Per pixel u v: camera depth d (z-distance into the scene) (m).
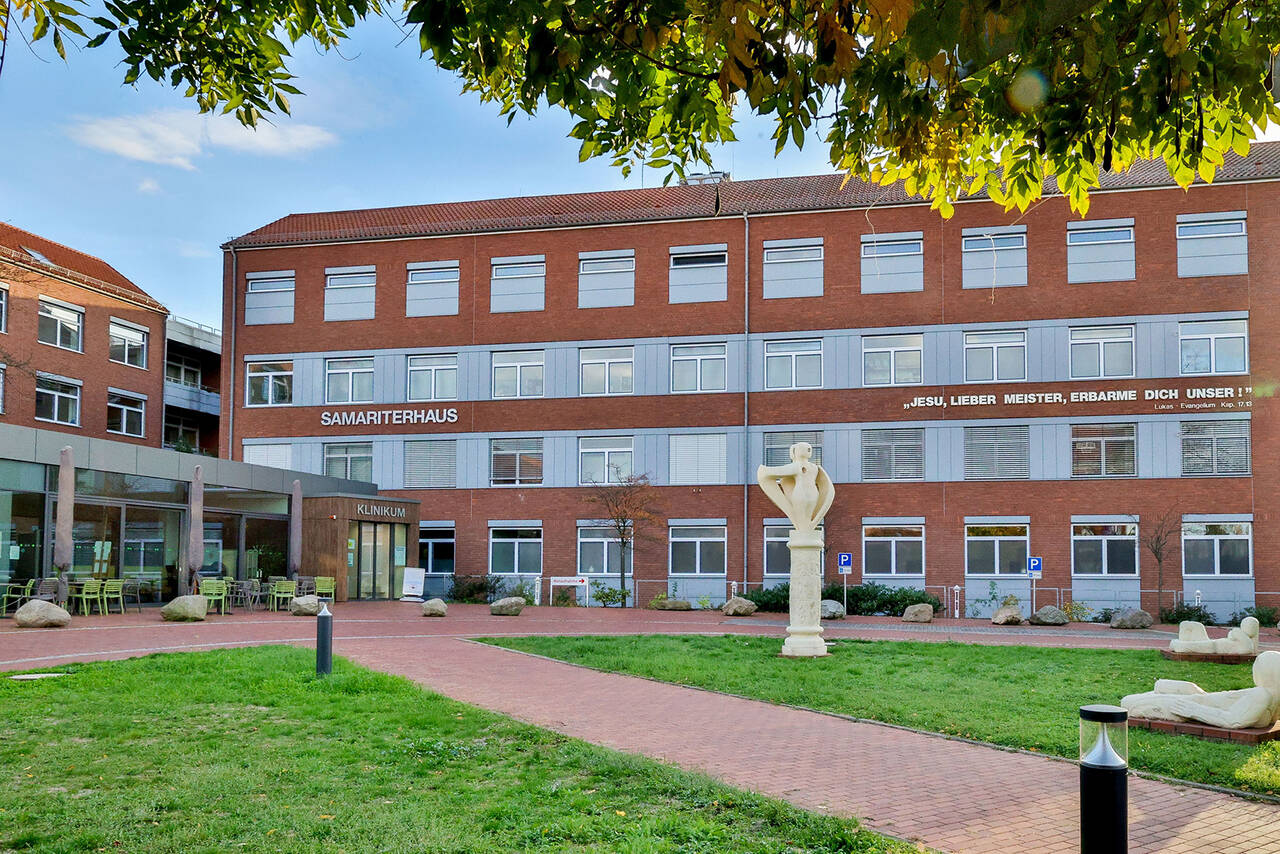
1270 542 32.56
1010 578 34.16
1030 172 7.92
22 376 36.97
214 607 27.95
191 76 7.83
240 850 6.73
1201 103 7.15
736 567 35.84
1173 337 33.81
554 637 22.23
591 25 6.00
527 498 37.84
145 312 43.94
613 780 8.70
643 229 37.84
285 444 39.69
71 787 8.34
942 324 35.41
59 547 23.05
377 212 44.00
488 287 38.91
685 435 36.84
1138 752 10.02
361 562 34.00
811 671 16.78
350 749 9.86
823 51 5.31
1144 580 33.28
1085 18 6.24
